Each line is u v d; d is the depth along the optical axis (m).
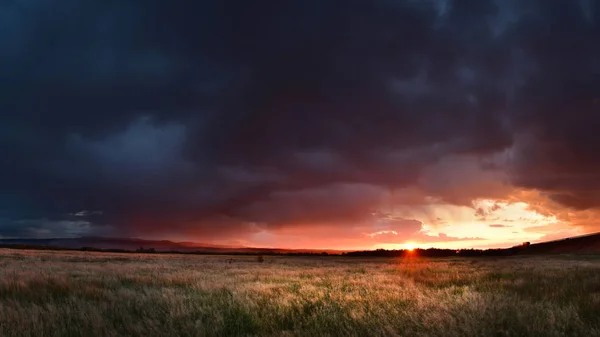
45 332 6.11
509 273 18.52
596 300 8.16
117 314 7.47
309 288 12.93
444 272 22.66
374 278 18.61
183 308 7.71
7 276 14.38
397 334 5.77
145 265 31.86
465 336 5.57
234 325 6.88
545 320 6.21
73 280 13.35
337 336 5.93
